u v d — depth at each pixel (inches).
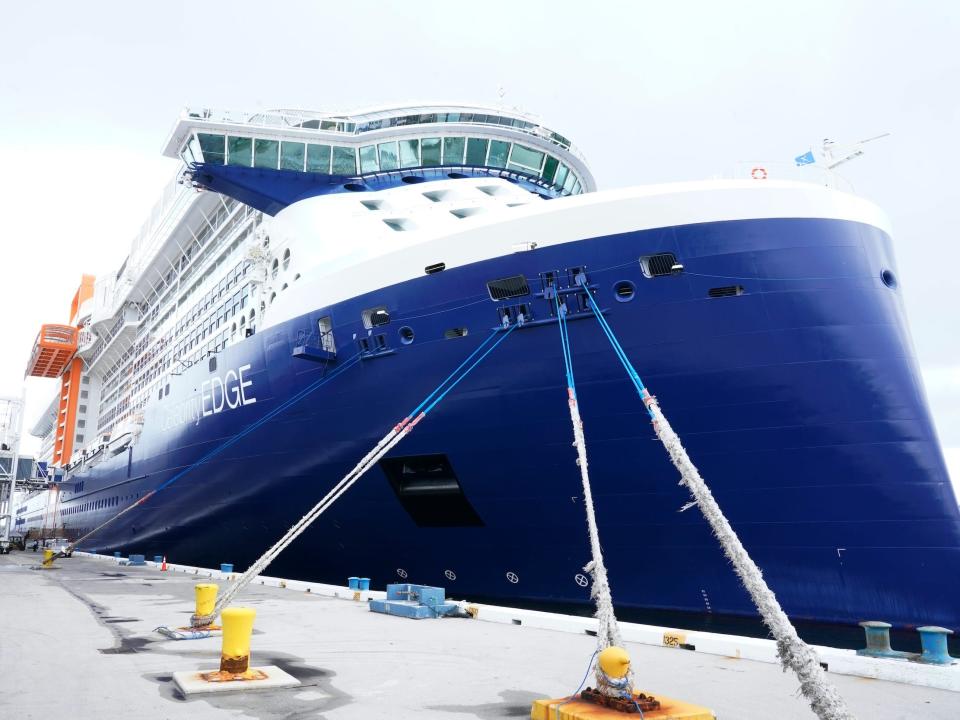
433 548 631.8
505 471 560.7
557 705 201.0
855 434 470.9
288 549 773.3
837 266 490.9
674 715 185.3
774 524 480.7
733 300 488.7
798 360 478.6
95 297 1862.7
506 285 550.3
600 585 234.7
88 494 1653.5
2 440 2034.9
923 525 460.1
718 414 488.7
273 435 733.9
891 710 218.2
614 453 516.1
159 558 1128.8
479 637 363.9
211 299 1095.6
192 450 921.5
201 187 902.4
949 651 443.5
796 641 181.2
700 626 505.4
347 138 879.1
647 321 502.6
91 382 2041.1
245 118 861.2
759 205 496.1
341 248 732.0
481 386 558.3
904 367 487.2
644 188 516.4
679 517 504.4
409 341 599.2
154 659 297.3
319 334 669.9
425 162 922.7
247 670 260.8
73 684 249.8
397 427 447.2
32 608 484.1
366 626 404.8
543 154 995.9
